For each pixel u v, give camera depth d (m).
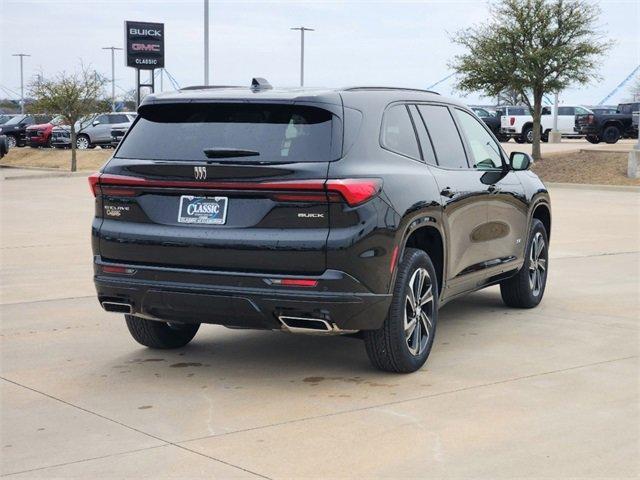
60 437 5.16
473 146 7.71
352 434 5.19
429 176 6.69
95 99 37.25
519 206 8.30
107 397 5.95
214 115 6.22
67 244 13.46
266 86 6.51
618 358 6.93
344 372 6.55
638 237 14.57
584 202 21.14
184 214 6.08
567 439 5.10
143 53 44.66
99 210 6.43
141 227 6.21
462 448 4.96
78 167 38.50
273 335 7.79
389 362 6.35
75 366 6.73
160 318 6.35
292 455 4.86
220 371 6.60
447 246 6.89
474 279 7.55
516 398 5.88
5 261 11.78
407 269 6.29
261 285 5.87
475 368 6.64
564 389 6.09
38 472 4.64
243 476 4.56
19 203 20.67
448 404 5.75
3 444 5.05
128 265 6.25
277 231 5.86
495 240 7.85
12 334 7.75
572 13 30.66
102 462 4.77
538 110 31.06
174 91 6.54
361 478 4.54
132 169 6.21
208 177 5.95
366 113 6.24
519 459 4.79
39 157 42.19
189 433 5.22
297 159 5.86
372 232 5.86
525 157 8.00
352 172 5.84
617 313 8.62
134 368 6.68
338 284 5.78
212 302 5.99
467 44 31.83
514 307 8.88
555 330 7.91
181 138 6.22
